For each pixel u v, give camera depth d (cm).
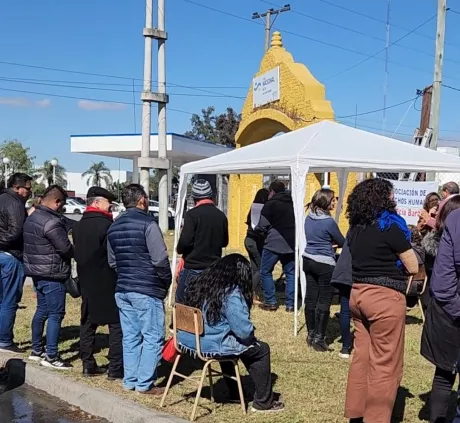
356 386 437
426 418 477
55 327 609
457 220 383
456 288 390
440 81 1509
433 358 420
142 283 524
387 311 411
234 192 1761
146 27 1980
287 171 961
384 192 421
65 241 597
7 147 5806
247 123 1617
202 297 467
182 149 3181
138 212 533
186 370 607
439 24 1505
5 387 600
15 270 661
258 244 997
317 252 676
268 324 810
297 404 509
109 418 506
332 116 1311
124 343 541
